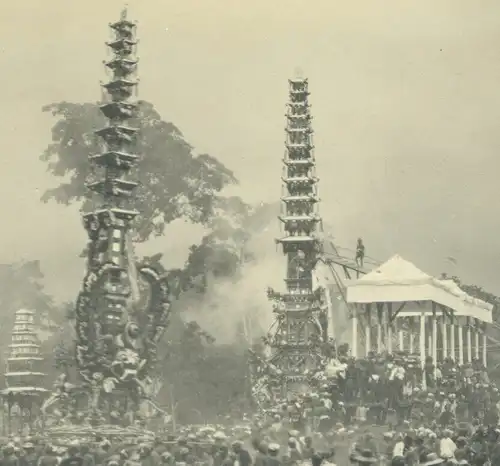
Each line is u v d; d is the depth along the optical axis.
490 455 16.50
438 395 25.53
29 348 34.69
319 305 33.09
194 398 32.81
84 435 25.02
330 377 26.66
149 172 36.06
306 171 35.22
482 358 34.78
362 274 33.97
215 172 36.34
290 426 24.52
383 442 20.72
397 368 25.78
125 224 29.44
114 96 30.61
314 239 33.97
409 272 29.64
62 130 36.12
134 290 29.23
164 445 19.03
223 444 19.14
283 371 31.45
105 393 27.80
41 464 18.19
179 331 35.50
